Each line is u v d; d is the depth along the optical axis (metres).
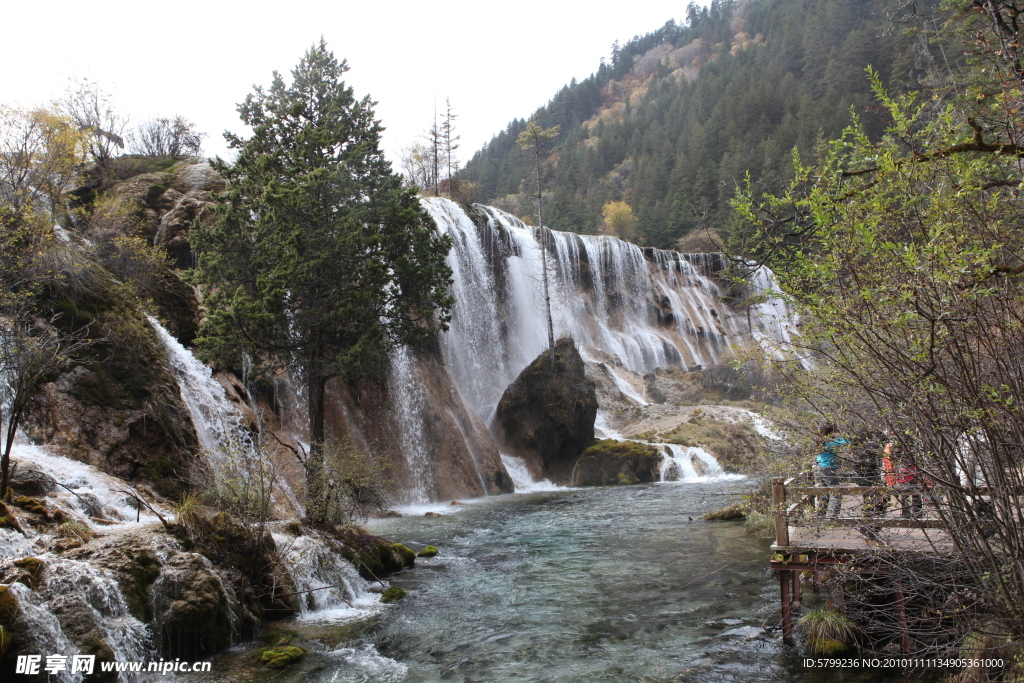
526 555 16.31
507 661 9.40
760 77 105.62
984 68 8.27
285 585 11.67
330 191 21.11
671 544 16.81
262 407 23.33
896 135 6.38
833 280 6.43
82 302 17.09
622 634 10.35
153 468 16.05
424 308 23.25
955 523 6.68
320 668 9.18
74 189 30.27
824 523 9.01
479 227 44.34
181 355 20.92
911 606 8.88
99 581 8.66
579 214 91.81
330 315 20.25
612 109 182.25
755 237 6.90
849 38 77.19
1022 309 5.58
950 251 5.52
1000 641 7.04
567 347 36.25
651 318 60.16
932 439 6.25
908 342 5.96
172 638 9.22
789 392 9.22
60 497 11.62
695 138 95.94
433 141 82.62
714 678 8.52
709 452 34.62
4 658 7.17
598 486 32.25
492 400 39.34
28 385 12.12
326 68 23.53
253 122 22.77
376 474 16.73
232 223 21.31
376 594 13.10
